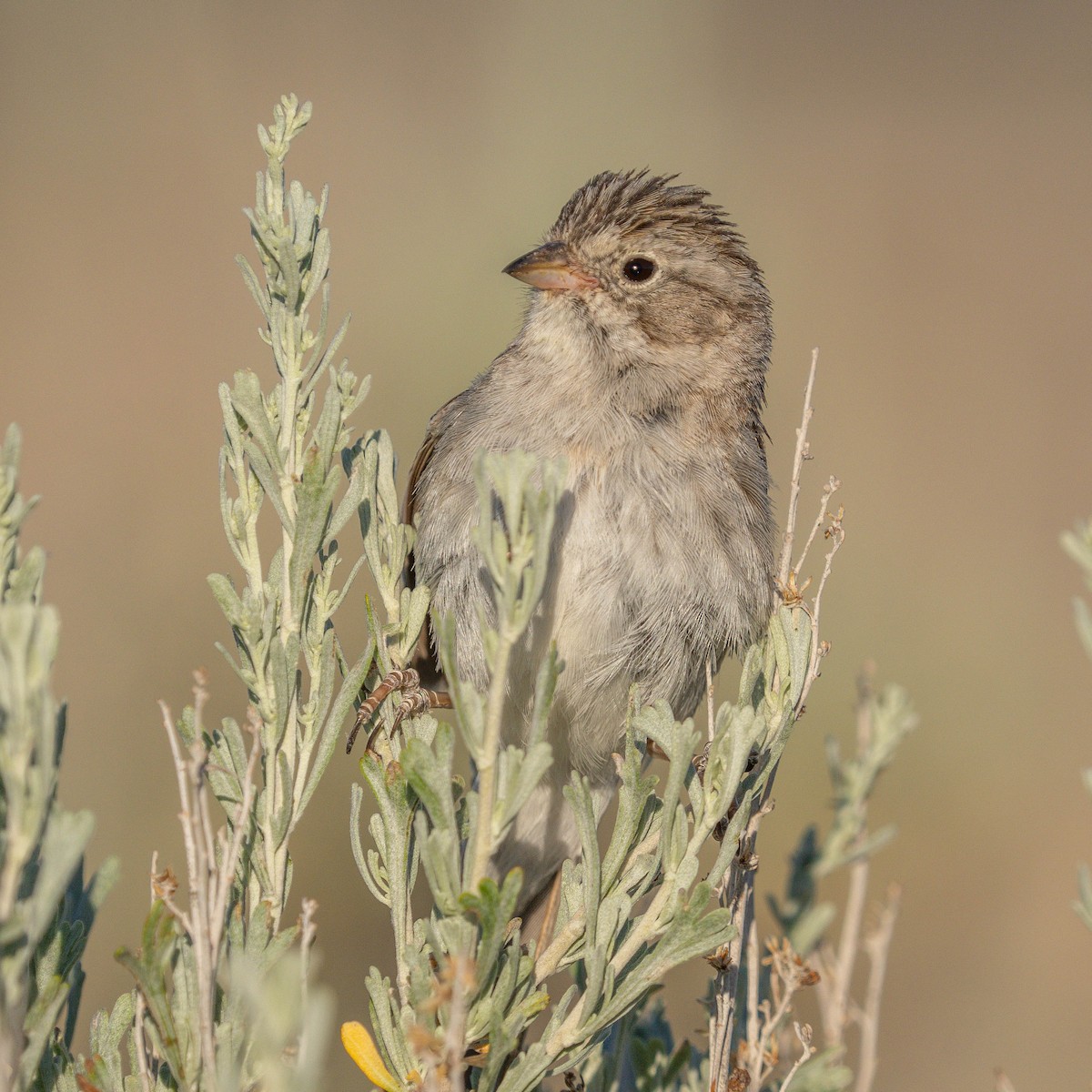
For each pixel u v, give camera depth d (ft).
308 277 19.95
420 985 16.34
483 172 63.46
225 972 16.57
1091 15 92.38
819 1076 22.71
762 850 45.27
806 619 20.53
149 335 57.52
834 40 86.12
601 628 26.45
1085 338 69.21
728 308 29.91
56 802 15.07
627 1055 23.31
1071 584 56.85
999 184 77.05
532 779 15.65
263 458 19.21
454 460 27.43
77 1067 16.48
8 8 69.46
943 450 63.10
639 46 70.79
